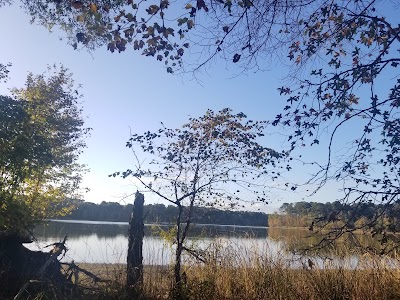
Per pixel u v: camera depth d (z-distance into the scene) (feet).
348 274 27.81
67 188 48.57
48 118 38.81
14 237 30.48
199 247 30.42
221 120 30.78
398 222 13.92
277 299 27.02
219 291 27.78
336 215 14.64
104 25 15.47
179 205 30.22
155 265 29.48
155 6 14.07
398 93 13.98
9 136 31.12
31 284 27.17
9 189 31.94
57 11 22.85
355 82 14.96
